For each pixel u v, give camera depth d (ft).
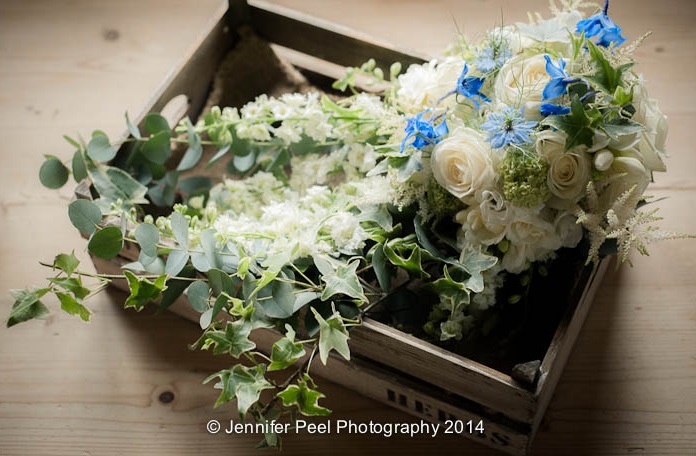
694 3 5.02
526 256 3.58
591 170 3.47
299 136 4.07
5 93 4.96
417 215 3.69
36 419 4.07
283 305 3.56
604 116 3.43
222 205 4.22
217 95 4.63
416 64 4.21
